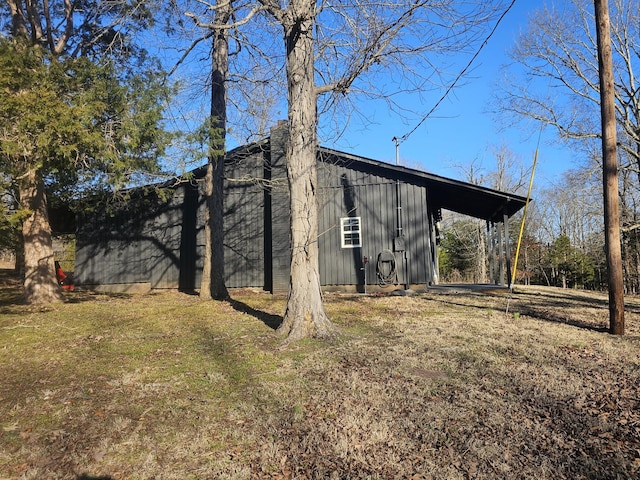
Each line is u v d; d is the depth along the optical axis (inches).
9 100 292.8
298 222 281.1
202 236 644.1
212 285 519.8
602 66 313.1
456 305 444.5
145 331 319.0
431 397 178.4
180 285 644.7
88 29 496.1
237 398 180.4
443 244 1595.7
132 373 216.2
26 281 482.9
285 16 272.7
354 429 149.5
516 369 213.2
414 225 580.4
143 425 158.4
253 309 420.8
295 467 127.6
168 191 614.5
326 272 599.8
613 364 222.2
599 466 124.3
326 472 124.3
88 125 334.6
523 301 489.1
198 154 403.2
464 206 735.7
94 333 314.0
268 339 276.1
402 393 181.9
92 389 195.5
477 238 1534.2
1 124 300.0
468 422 154.5
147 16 391.5
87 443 145.8
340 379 199.3
